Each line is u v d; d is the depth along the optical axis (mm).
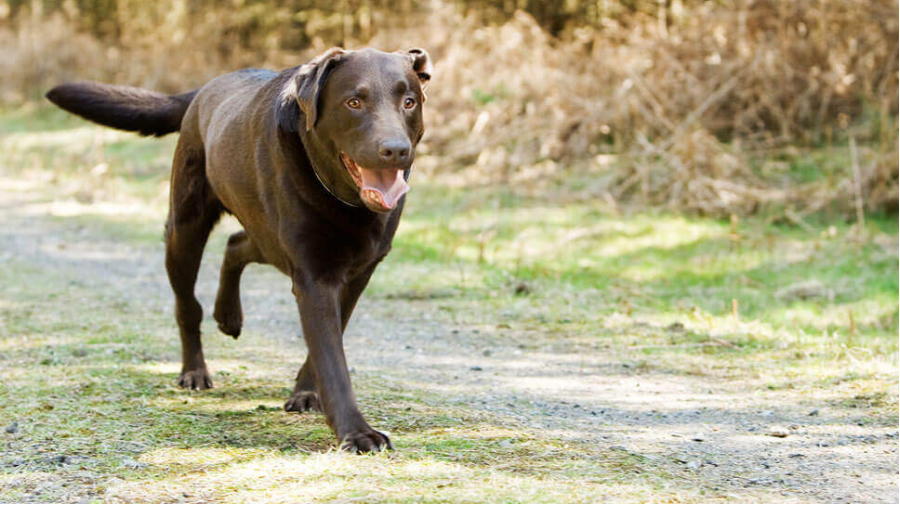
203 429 4418
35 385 5234
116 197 13602
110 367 5738
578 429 4789
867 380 6012
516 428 4613
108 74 21031
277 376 5730
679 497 3463
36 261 9875
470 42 14953
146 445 4145
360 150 3807
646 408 5410
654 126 12422
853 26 12328
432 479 3588
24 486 3621
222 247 10852
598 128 13031
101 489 3557
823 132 12508
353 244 4230
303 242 4207
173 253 5332
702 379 6172
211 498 3420
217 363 6031
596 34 14812
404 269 9656
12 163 16156
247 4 20281
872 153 11055
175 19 21172
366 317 7938
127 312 7668
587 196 11789
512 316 7984
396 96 3926
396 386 5570
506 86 14023
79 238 11273
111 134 17984
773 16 12797
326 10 19469
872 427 5078
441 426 4562
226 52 20453
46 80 21578
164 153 16266
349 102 3869
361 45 18000
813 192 10953
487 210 11766
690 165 11391
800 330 7320
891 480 4055
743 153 11883
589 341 7195
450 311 8156
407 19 16375
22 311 7461
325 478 3609
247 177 4551
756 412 5383
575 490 3484
